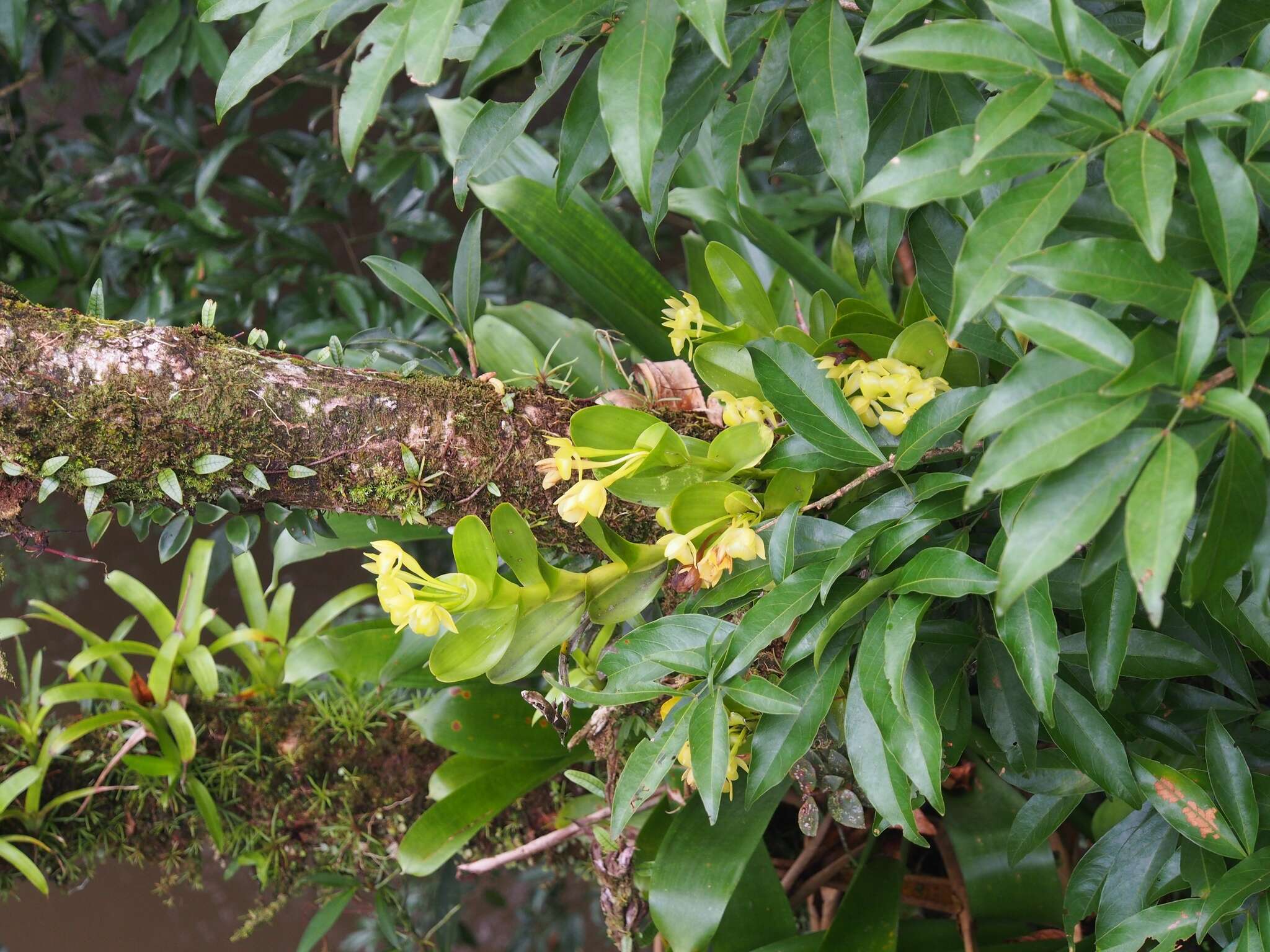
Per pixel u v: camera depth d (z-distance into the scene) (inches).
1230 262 32.7
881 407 39.9
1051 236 34.8
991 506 39.6
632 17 34.2
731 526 38.5
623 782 37.9
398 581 37.6
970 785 50.2
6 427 38.9
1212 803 38.4
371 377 41.2
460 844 49.3
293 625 104.0
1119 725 40.5
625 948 47.4
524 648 40.1
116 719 52.3
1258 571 33.6
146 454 39.8
